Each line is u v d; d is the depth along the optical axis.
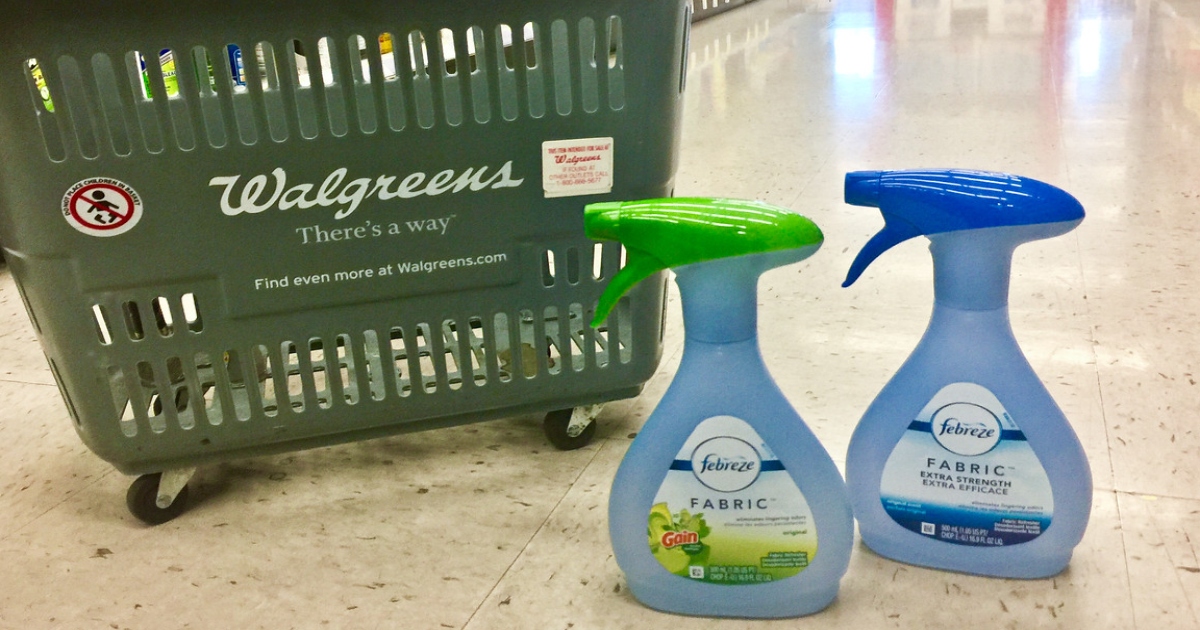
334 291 0.96
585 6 0.90
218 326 0.95
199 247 0.91
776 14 5.51
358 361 1.01
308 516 1.01
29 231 0.87
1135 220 1.76
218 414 1.03
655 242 0.72
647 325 1.08
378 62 0.88
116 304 0.91
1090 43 3.91
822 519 0.78
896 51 4.01
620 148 0.97
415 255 0.97
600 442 1.14
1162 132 2.39
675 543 0.80
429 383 1.05
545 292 1.02
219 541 0.97
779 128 2.68
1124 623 0.79
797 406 1.17
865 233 1.76
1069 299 1.43
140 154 0.86
